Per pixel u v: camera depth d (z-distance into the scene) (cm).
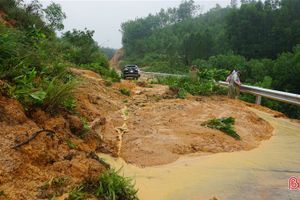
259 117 985
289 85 3728
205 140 690
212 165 579
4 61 641
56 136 510
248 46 6525
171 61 6962
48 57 951
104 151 596
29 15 1798
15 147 434
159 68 5838
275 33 6303
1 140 435
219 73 1791
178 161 589
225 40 7350
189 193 473
